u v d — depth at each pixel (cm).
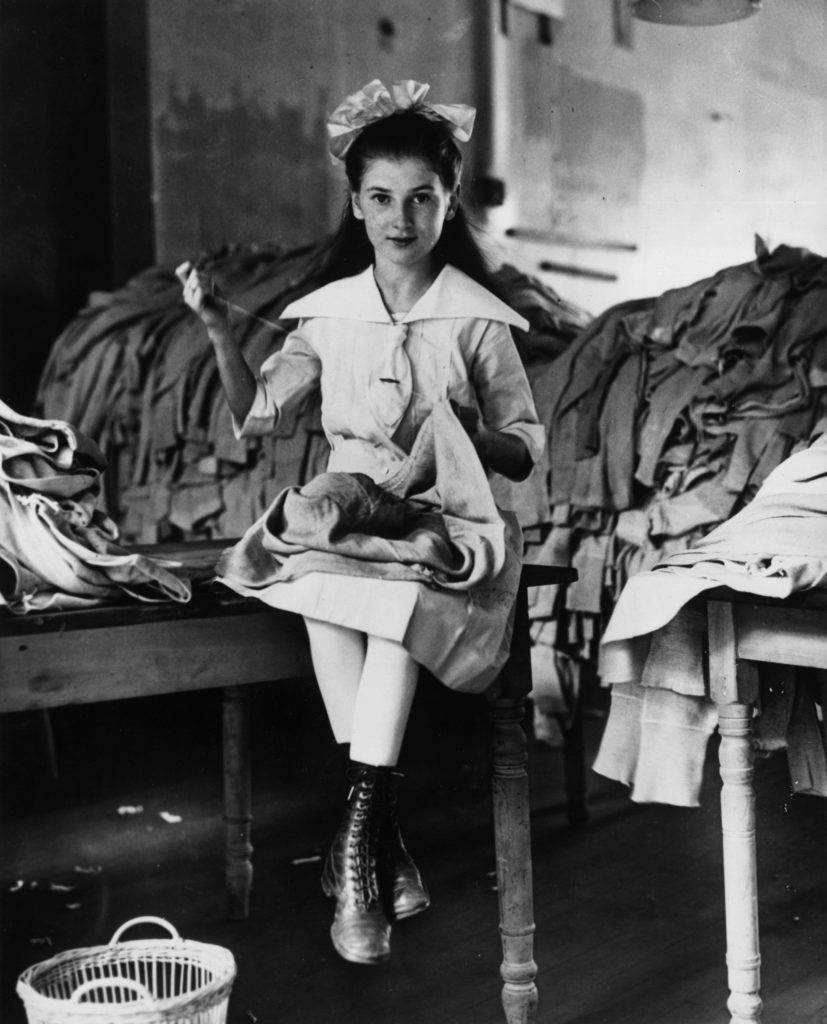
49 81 662
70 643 213
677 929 294
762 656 229
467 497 235
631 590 239
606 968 274
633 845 358
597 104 662
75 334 593
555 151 670
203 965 227
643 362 411
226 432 485
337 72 680
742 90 634
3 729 413
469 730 413
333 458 256
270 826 379
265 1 686
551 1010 254
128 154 686
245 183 698
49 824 389
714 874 332
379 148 246
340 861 218
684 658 243
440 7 668
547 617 396
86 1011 199
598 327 434
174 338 536
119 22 680
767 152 632
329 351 256
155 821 391
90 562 218
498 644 232
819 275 394
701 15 355
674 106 648
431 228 249
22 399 651
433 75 672
